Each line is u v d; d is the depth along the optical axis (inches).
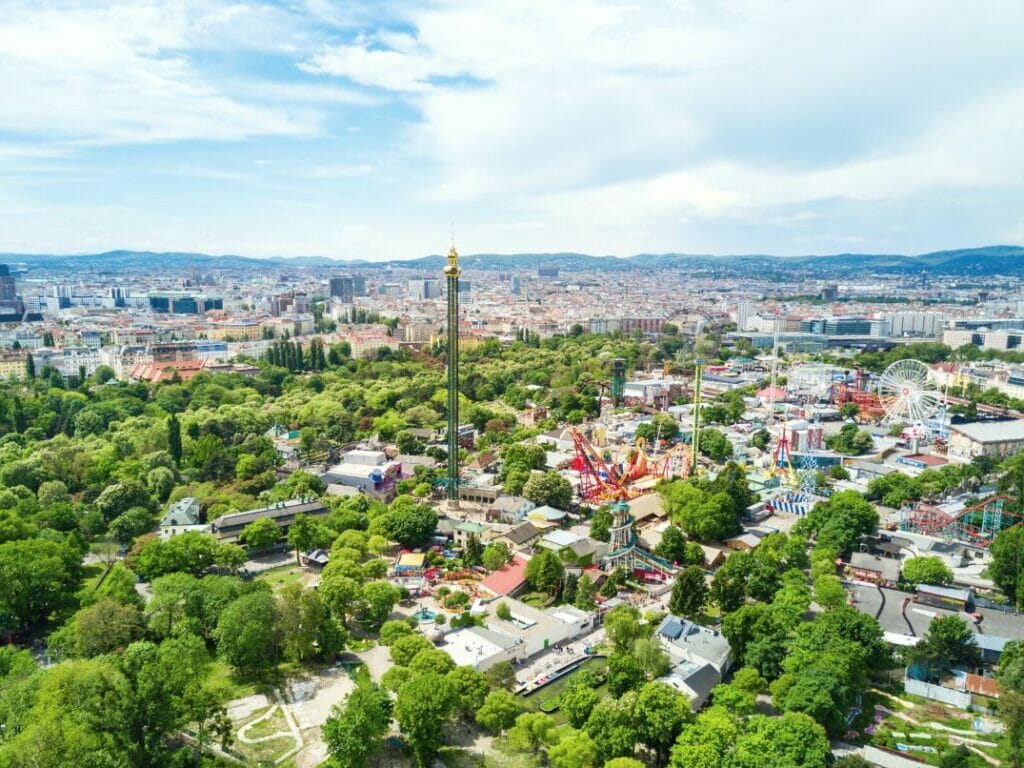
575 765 7839.6
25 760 7071.9
